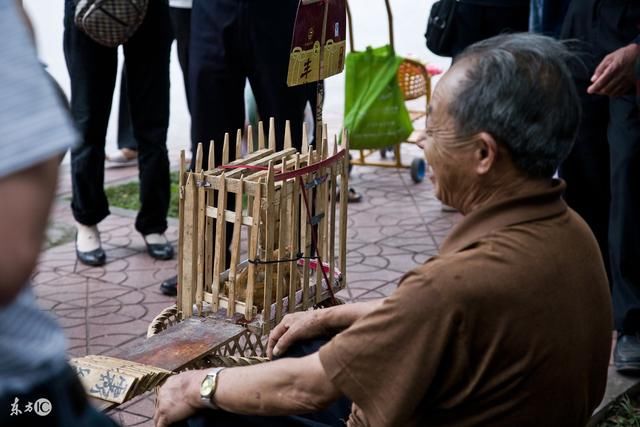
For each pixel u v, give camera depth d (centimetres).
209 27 439
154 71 513
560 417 206
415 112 775
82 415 159
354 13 1353
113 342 431
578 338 203
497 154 201
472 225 205
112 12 458
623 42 387
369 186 674
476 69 199
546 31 445
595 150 413
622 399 371
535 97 196
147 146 525
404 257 535
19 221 133
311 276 321
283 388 217
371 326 200
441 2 508
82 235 529
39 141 133
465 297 193
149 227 538
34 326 147
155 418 245
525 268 196
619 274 393
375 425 202
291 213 296
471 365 198
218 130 454
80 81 502
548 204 205
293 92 452
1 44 136
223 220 293
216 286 298
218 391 229
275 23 437
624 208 386
